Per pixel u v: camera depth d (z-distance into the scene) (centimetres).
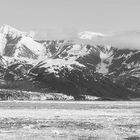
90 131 12862
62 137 11556
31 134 12100
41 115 19500
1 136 11619
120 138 11438
